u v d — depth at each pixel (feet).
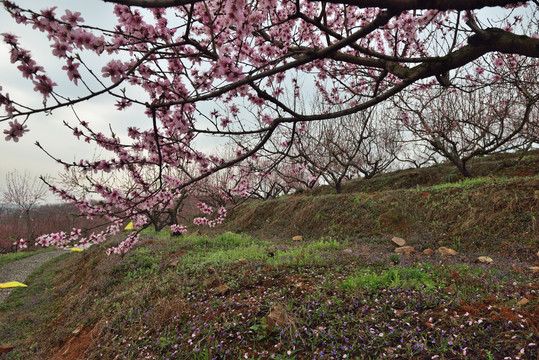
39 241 12.70
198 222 18.31
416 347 8.87
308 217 42.34
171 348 12.49
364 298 12.46
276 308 12.27
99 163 10.75
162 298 17.61
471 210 28.04
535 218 23.80
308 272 17.21
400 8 6.79
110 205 11.73
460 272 15.01
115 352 13.78
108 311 18.70
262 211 52.29
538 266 17.12
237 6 7.03
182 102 7.63
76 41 6.55
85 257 40.96
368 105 9.90
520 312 9.55
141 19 8.19
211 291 16.80
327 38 10.96
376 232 32.99
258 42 12.60
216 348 11.34
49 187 11.67
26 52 6.24
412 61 9.48
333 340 10.21
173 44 7.43
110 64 7.16
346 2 6.81
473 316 9.98
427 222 30.58
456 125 35.65
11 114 6.32
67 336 18.92
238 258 23.21
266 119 13.97
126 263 26.81
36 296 34.30
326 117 9.61
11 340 22.07
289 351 9.77
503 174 40.55
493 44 8.99
